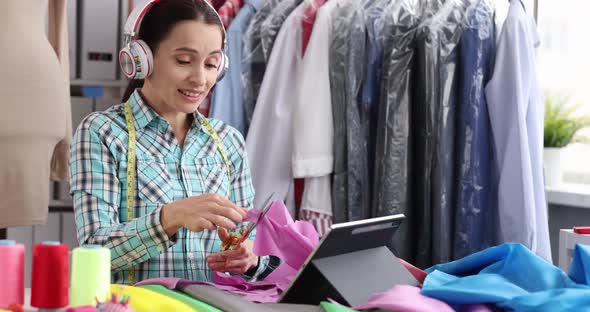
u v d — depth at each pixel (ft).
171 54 5.62
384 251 4.89
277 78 9.55
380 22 9.11
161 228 5.16
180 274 5.81
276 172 9.48
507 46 8.57
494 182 8.75
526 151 8.43
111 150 5.69
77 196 5.58
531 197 8.43
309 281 4.40
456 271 4.86
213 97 9.64
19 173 7.68
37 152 7.78
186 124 6.20
